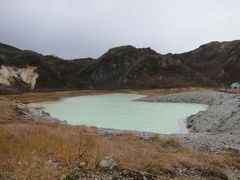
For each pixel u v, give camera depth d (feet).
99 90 471.21
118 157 38.99
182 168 42.55
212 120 131.34
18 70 467.52
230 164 51.26
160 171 38.60
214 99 249.34
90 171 33.35
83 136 51.55
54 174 29.86
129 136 66.74
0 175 27.96
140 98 321.93
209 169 43.91
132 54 634.02
